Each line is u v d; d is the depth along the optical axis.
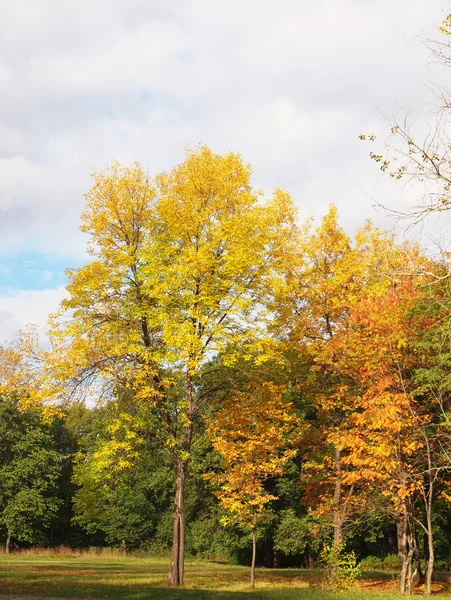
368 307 18.28
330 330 21.28
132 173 20.80
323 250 21.44
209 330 18.88
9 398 38.88
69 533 55.34
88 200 20.42
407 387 18.11
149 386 18.53
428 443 17.08
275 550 37.72
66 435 50.09
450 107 10.38
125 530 48.19
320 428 21.98
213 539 40.34
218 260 19.25
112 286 19.86
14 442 40.53
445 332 15.00
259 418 20.34
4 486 39.41
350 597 13.92
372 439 18.16
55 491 43.59
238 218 19.25
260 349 18.42
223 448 20.56
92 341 19.11
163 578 21.45
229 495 21.36
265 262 19.91
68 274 20.00
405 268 14.16
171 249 19.55
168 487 47.19
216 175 20.30
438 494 21.48
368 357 18.12
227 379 20.81
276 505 36.34
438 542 31.72
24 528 39.25
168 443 19.23
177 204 19.88
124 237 20.66
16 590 16.30
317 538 33.34
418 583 21.00
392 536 37.62
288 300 20.92
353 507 20.66
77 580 19.95
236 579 22.75
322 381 21.86
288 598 13.81
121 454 19.08
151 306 19.80
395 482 17.97
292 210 21.69
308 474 23.23
